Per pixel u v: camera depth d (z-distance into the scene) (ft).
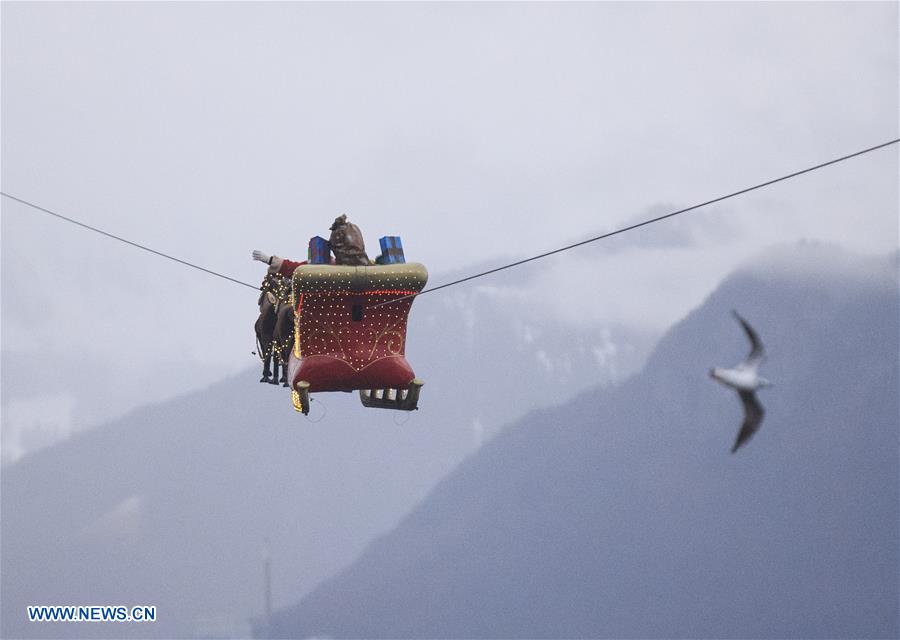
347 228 204.33
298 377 203.00
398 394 212.43
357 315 204.74
